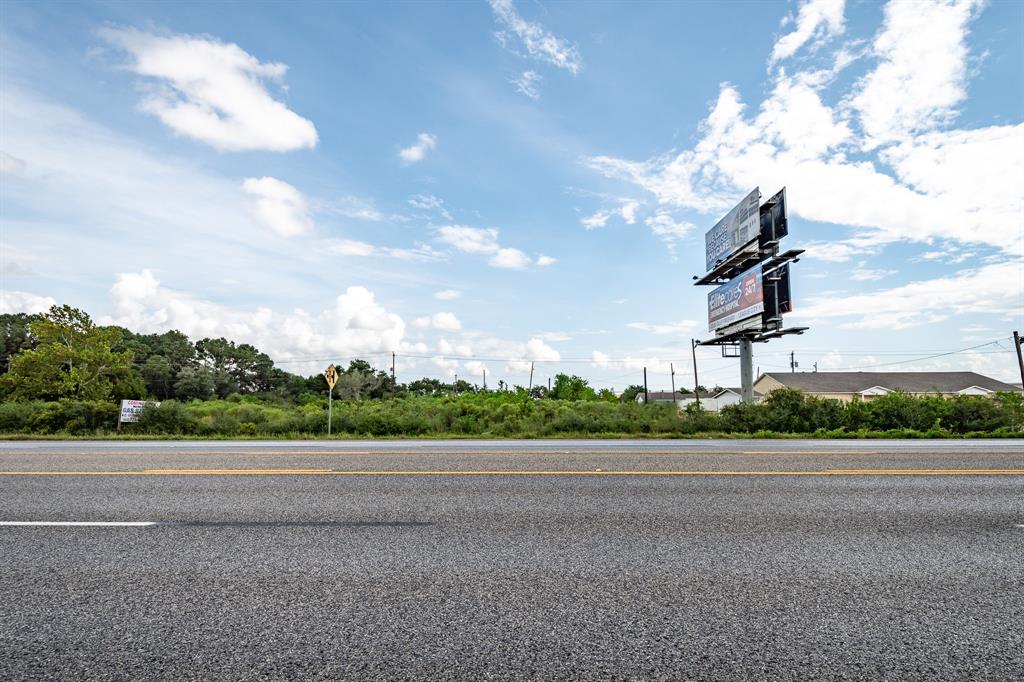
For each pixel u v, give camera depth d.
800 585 3.59
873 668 2.59
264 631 2.92
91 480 7.46
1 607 3.21
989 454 11.20
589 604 3.27
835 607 3.25
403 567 3.90
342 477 7.75
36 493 6.52
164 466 8.97
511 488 6.89
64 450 12.72
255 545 4.41
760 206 30.14
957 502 6.09
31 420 20.70
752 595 3.42
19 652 2.70
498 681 2.45
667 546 4.41
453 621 3.04
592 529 4.91
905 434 19.44
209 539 4.57
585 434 19.92
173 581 3.62
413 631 2.92
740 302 32.12
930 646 2.80
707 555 4.19
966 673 2.55
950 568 3.93
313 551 4.26
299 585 3.56
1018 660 2.67
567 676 2.49
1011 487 7.05
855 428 21.16
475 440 17.55
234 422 21.34
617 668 2.57
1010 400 21.78
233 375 94.12
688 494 6.52
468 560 4.05
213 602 3.29
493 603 3.28
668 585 3.58
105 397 31.84
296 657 2.66
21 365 31.05
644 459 10.14
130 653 2.69
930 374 55.88
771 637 2.88
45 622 3.02
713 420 21.56
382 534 4.74
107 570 3.82
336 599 3.34
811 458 10.34
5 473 8.13
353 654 2.68
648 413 23.89
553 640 2.83
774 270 29.45
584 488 6.89
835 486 7.07
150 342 89.62
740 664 2.61
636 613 3.15
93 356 31.75
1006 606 3.29
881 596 3.42
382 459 10.13
